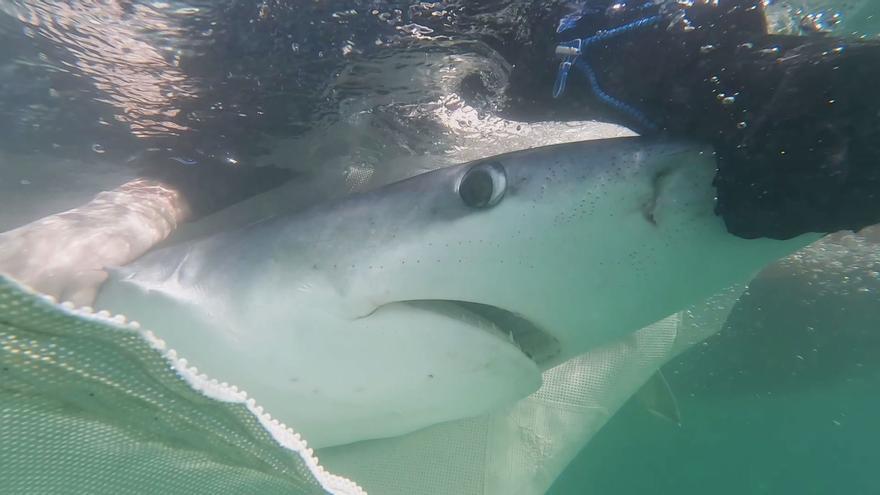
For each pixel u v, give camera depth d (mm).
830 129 296
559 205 321
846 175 296
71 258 407
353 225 339
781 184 307
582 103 528
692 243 333
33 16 530
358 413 367
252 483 251
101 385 196
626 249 329
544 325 353
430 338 345
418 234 331
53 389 191
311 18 531
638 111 438
